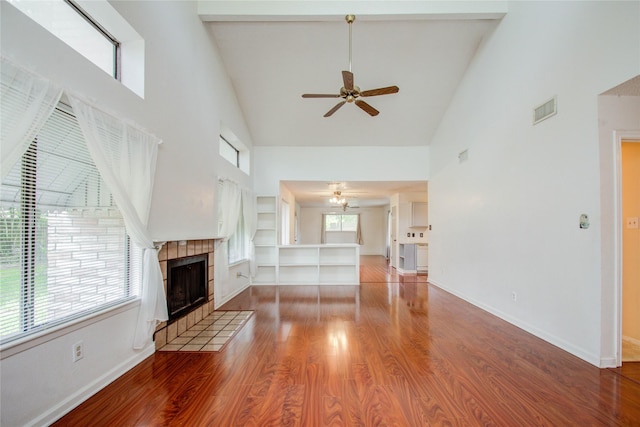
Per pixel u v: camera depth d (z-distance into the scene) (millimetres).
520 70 3426
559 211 2867
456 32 4160
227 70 4703
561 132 2838
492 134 3990
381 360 2605
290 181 6625
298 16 3773
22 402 1598
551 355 2697
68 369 1870
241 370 2422
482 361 2582
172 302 3125
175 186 3086
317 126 5902
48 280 1806
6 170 1450
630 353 2725
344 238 13469
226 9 3697
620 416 1839
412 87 5027
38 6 1865
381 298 4977
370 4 3748
